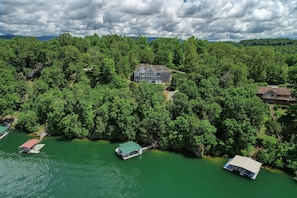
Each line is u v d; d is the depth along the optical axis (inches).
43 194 2169.0
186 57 5649.6
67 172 2517.2
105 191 2229.3
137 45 7278.5
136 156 2847.0
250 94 3309.5
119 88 4109.3
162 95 3567.9
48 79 4124.0
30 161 2709.2
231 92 3309.5
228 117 2851.9
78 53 4933.6
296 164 2407.7
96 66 4564.5
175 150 2982.3
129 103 3201.3
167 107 3191.4
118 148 2935.5
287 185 2322.8
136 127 3147.1
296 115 3043.8
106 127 3211.1
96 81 4441.4
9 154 2859.3
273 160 2600.9
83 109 3235.7
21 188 2245.3
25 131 3494.1
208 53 5782.5
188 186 2316.7
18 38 6279.5
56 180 2380.7
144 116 3142.2
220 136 2908.5
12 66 4702.3
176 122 2928.2
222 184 2345.0
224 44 6402.6
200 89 3437.5
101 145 3107.8
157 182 2373.3
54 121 3368.6
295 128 2920.8
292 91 3806.6
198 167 2628.0
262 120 2859.3
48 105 3489.2
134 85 4197.8
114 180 2396.7
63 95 3737.7
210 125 2812.5
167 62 5900.6
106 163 2696.9
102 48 6476.4
